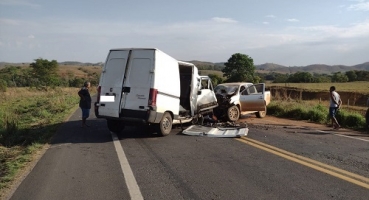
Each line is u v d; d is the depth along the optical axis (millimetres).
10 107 20812
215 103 12523
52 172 5707
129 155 7016
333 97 11945
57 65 66250
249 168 6043
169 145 8148
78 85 61156
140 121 8602
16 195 4590
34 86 49250
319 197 4578
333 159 6832
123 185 5023
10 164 6180
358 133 10898
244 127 10922
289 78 81500
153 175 5551
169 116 9555
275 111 16562
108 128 10266
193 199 4457
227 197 4535
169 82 9367
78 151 7402
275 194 4672
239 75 65312
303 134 10258
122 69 9023
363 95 42375
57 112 16703
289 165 6285
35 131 10250
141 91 8711
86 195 4590
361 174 5730
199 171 5812
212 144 8305
